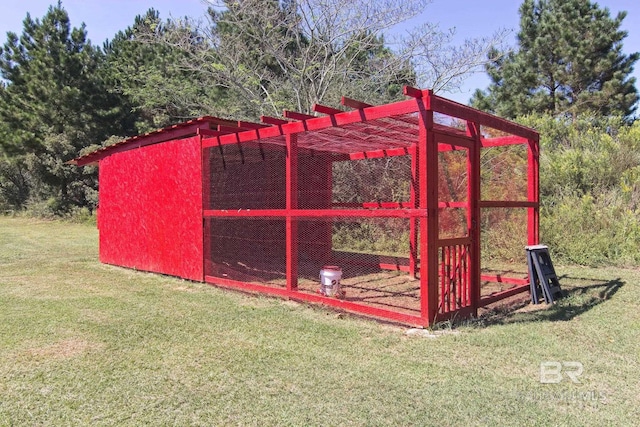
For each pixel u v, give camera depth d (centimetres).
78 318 490
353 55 1409
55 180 2184
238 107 1428
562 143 1181
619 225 857
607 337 404
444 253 453
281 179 927
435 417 262
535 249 568
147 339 416
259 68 1458
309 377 322
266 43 1367
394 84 1409
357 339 409
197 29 1409
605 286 633
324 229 931
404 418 261
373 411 271
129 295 614
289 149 568
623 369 330
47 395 299
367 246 1012
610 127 1215
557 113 1519
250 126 646
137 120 2208
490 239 836
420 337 411
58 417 270
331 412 270
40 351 386
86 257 1023
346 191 1081
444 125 506
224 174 819
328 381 315
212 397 293
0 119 2042
